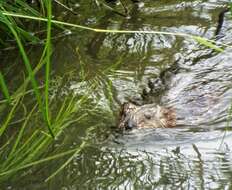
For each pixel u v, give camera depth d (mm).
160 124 6078
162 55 7656
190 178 5352
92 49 7980
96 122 6234
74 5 9320
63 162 5609
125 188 5250
